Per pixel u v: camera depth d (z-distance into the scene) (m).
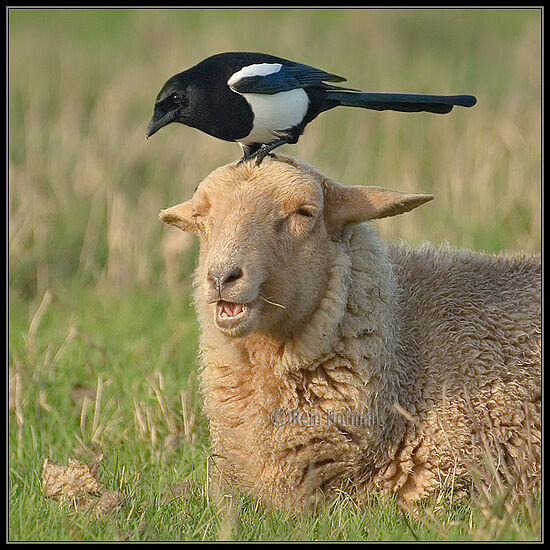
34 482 10.12
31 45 30.47
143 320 14.96
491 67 27.97
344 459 9.16
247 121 10.26
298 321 8.94
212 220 9.10
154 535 8.80
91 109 24.94
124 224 17.44
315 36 31.09
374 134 22.83
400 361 9.49
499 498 8.79
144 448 11.12
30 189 18.38
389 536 8.54
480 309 9.98
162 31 31.45
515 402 9.56
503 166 19.45
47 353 13.20
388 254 10.38
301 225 8.89
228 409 9.35
